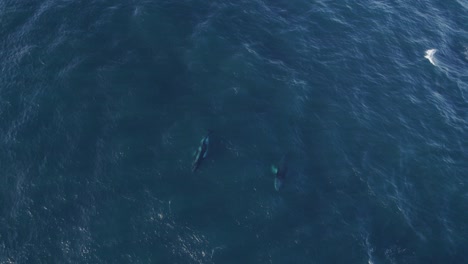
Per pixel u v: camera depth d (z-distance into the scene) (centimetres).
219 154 3981
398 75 5141
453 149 4444
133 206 3559
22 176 3675
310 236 3544
